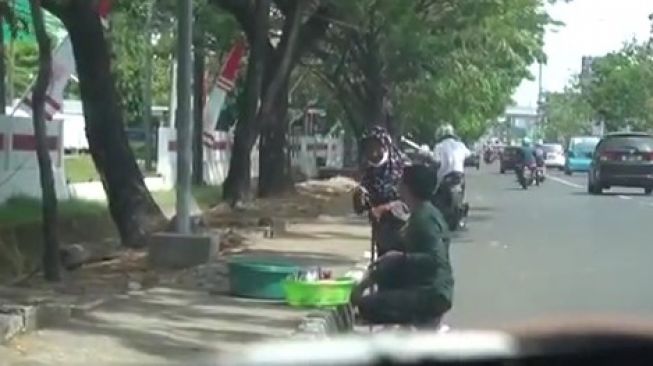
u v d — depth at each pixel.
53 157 25.61
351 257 19.89
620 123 119.81
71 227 22.00
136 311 13.41
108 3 20.98
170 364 10.17
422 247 9.88
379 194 14.75
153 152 50.00
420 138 68.88
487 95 55.84
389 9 34.59
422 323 9.78
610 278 18.06
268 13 27.45
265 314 13.40
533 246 23.28
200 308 13.74
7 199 22.69
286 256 19.19
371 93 46.00
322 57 43.84
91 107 19.52
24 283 15.62
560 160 89.94
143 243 19.67
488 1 36.81
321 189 44.72
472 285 17.06
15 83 47.84
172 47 39.56
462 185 24.12
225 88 35.50
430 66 44.66
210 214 26.27
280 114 35.53
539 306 14.91
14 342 11.27
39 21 15.16
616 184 45.91
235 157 27.73
